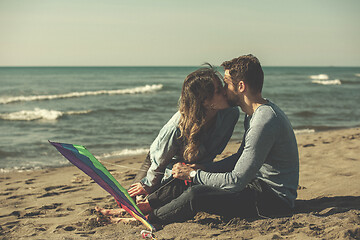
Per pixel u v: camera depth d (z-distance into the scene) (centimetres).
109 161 724
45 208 381
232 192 244
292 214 268
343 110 1725
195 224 259
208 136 267
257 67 238
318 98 2373
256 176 257
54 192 464
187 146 264
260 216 262
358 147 653
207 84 244
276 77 6225
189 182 262
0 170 670
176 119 259
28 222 323
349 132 1013
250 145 234
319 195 342
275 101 2145
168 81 4919
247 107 246
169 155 264
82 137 1052
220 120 265
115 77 6378
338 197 322
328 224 236
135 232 257
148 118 1466
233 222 258
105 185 246
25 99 2233
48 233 282
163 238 237
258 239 221
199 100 247
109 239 243
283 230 234
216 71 256
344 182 389
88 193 450
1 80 5103
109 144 948
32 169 682
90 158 262
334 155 581
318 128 1202
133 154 822
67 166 709
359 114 1587
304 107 1831
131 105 1936
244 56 244
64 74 7994
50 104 2031
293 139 249
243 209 258
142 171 300
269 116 235
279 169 248
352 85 4122
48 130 1182
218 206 254
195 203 250
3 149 872
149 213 273
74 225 300
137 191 276
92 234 264
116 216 304
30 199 429
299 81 4891
